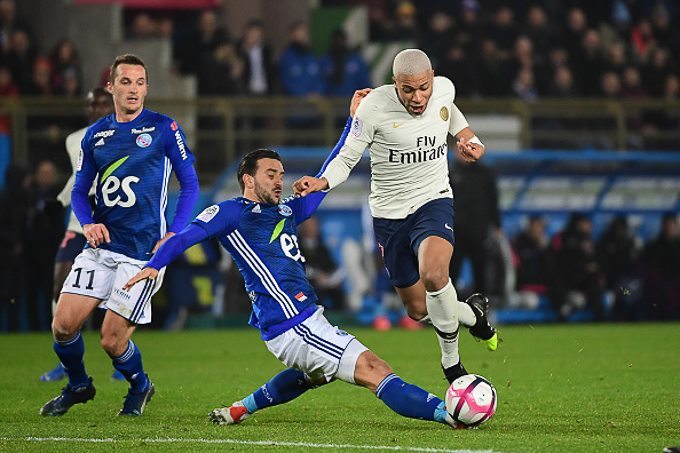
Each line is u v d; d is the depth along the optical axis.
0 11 73.56
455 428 25.81
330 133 74.38
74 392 29.81
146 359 47.88
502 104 77.12
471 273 72.00
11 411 30.64
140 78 29.16
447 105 30.39
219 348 53.69
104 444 24.09
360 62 79.19
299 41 78.75
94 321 66.56
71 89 71.44
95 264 29.23
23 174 62.78
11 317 64.50
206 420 28.56
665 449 21.78
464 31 82.19
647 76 86.69
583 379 38.44
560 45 84.56
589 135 78.81
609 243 75.12
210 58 75.12
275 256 26.38
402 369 42.41
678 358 46.56
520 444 23.39
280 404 29.95
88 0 83.19
